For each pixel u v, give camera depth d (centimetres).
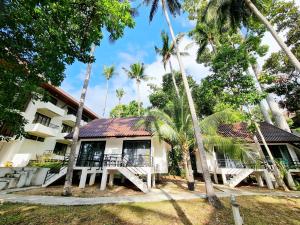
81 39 625
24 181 1310
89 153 1611
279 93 1897
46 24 504
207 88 1555
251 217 736
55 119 2503
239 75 1448
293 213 793
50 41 530
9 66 541
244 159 1323
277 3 1617
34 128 1962
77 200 877
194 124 1070
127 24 705
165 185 1427
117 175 1531
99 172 1416
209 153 1627
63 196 973
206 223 656
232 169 1487
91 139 1639
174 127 1310
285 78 1783
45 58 556
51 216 658
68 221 624
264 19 1158
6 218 631
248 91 1402
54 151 2519
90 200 880
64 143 2731
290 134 1695
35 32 505
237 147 1296
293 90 1780
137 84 3253
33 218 637
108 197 961
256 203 910
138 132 1564
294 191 1204
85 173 1294
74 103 2656
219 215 736
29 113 2009
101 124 1947
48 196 965
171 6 1580
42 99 734
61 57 588
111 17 653
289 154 1622
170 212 732
